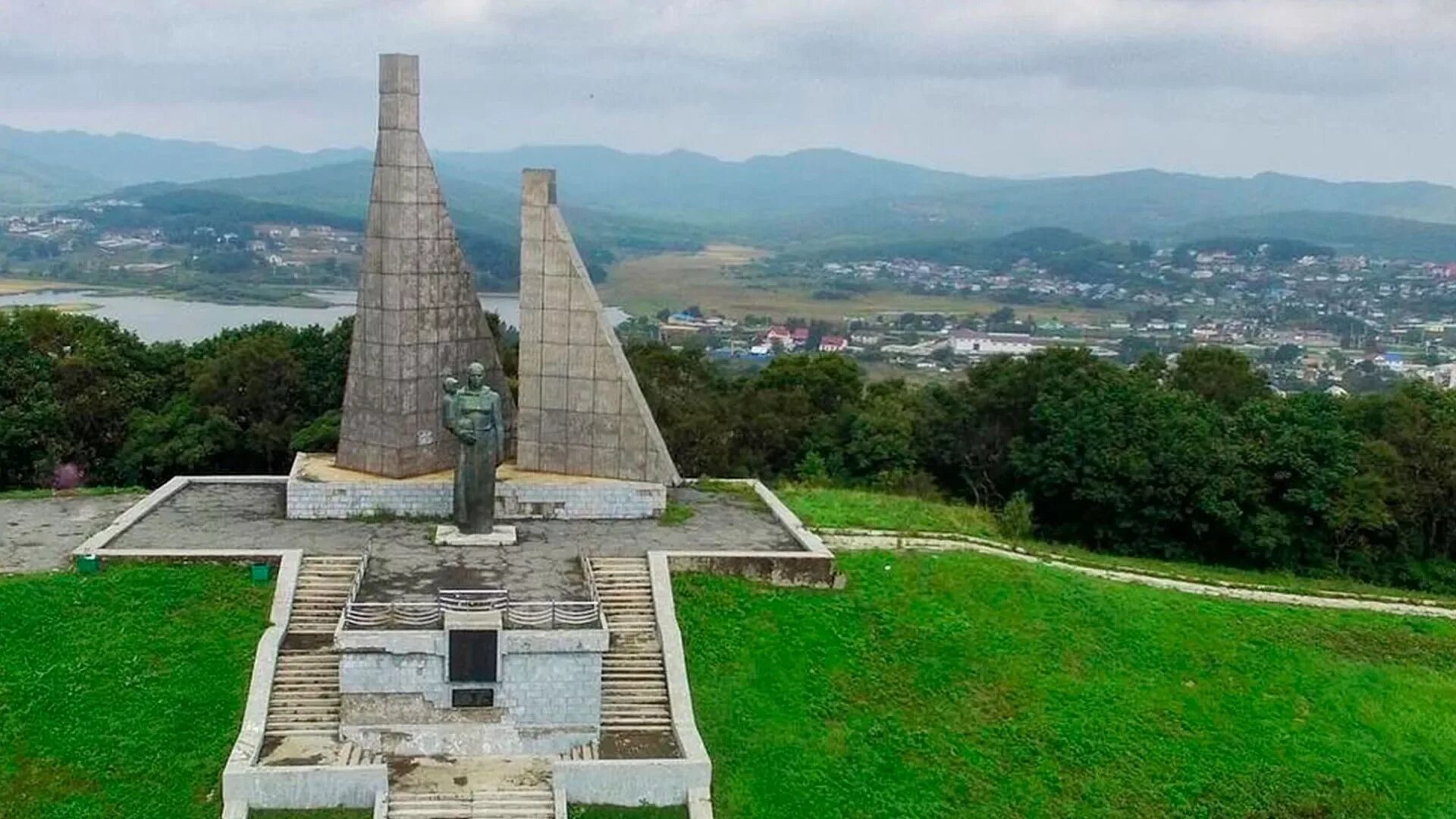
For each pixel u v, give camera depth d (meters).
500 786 26.80
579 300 39.81
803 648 32.28
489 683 27.83
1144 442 53.62
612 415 40.03
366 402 39.19
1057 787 28.92
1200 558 55.03
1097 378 59.31
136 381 60.09
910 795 28.00
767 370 71.06
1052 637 34.53
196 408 58.53
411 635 27.42
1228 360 68.44
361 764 26.34
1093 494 53.56
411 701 27.80
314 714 28.06
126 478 57.06
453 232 39.75
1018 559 40.00
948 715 30.77
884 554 38.19
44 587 31.59
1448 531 57.81
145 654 29.39
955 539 42.38
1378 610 41.34
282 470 61.41
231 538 35.47
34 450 54.00
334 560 33.62
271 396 60.50
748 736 28.94
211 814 25.27
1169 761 30.19
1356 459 54.19
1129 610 37.06
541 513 39.16
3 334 55.34
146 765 26.28
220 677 28.84
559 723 28.34
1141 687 33.06
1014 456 57.50
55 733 26.89
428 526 37.66
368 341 38.91
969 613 35.03
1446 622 40.03
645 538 37.03
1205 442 53.34
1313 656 36.19
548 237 39.78
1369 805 29.84
